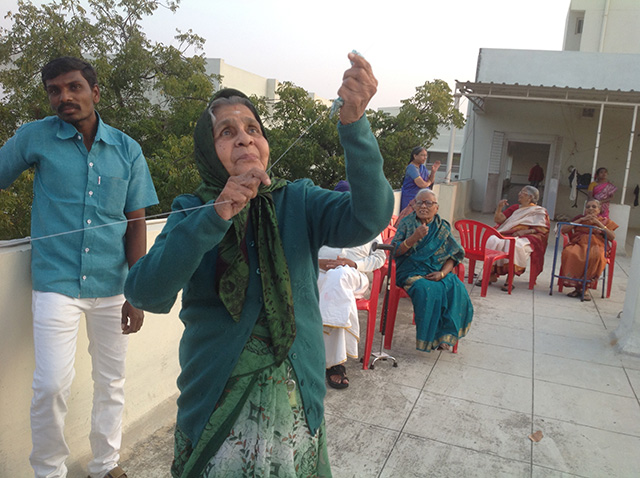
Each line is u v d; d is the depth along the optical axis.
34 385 2.02
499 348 4.46
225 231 1.21
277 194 1.50
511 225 6.59
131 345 2.83
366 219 1.36
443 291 4.12
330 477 1.58
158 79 13.20
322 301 3.57
